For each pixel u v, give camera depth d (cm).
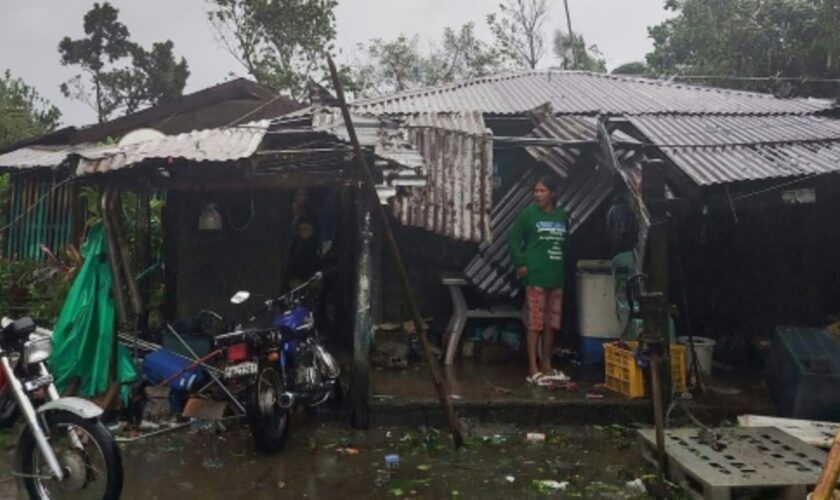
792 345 681
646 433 587
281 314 658
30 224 1399
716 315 891
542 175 898
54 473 465
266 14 2530
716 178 675
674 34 1695
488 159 807
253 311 877
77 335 712
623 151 758
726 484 470
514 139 807
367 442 640
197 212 872
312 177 694
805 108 1012
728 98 1075
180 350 736
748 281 895
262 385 604
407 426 671
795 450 537
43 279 1136
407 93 1085
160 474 572
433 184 802
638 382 684
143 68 3347
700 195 718
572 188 836
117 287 695
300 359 650
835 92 1363
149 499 524
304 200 909
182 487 546
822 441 568
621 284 786
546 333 748
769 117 958
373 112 948
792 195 732
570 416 676
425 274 909
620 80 1195
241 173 697
